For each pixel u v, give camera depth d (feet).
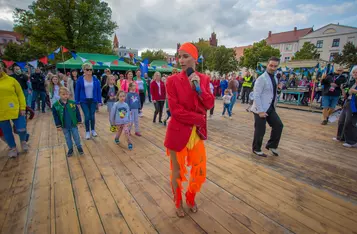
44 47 68.69
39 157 10.85
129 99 14.24
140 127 17.54
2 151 11.80
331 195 7.44
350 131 12.80
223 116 22.76
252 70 94.43
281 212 6.45
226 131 16.47
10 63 32.99
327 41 117.39
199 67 103.19
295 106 31.86
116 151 11.76
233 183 8.25
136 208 6.59
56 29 63.21
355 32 107.86
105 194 7.40
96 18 74.38
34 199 7.09
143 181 8.35
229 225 5.85
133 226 5.79
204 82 5.48
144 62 34.40
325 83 18.74
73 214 6.30
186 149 5.74
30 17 69.21
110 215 6.26
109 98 16.79
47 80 26.63
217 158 10.86
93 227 5.75
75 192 7.53
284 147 12.77
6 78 10.21
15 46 91.76
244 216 6.25
